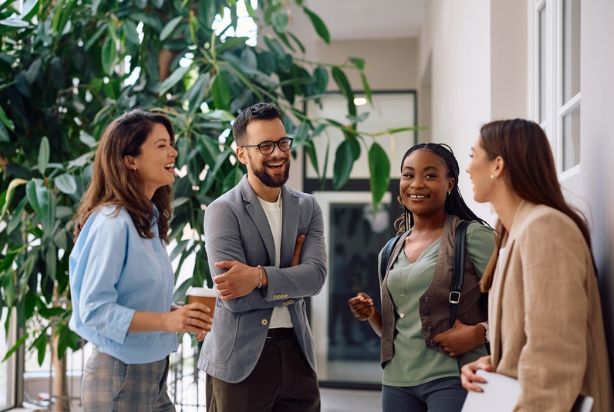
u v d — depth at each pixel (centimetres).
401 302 241
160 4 462
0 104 455
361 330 746
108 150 218
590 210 202
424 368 233
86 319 205
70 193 400
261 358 252
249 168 259
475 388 178
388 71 743
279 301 250
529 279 163
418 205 245
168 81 432
